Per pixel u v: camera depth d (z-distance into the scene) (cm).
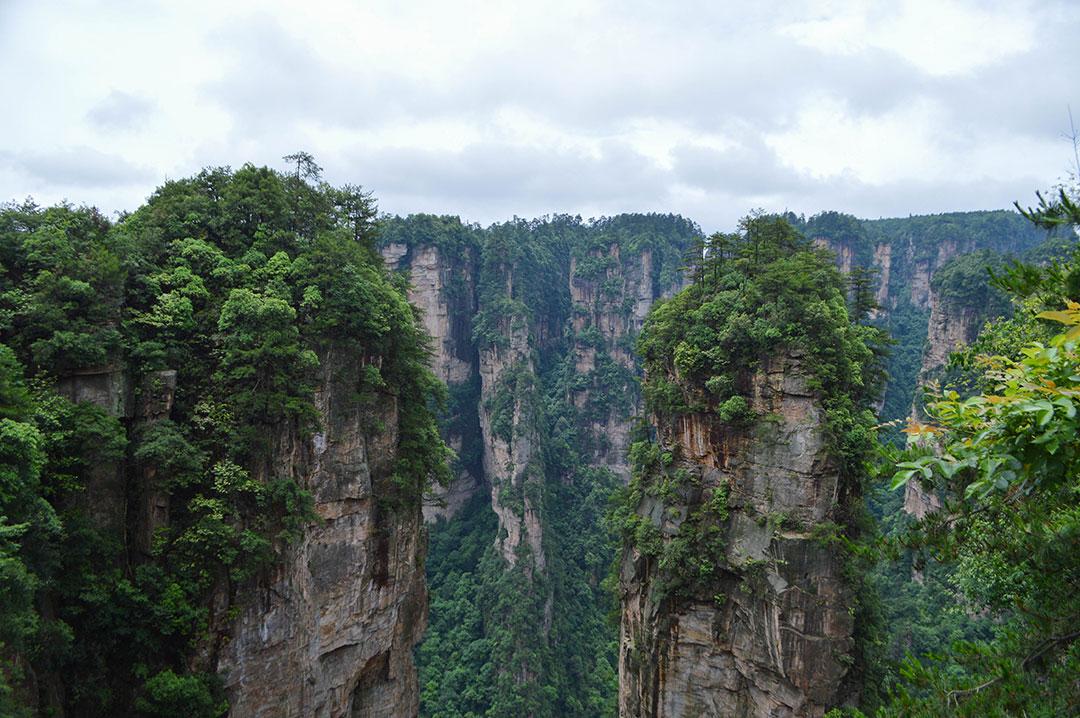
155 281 3350
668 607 3934
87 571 2823
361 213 4634
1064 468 779
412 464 4062
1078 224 1259
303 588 3416
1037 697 883
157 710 2894
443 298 11412
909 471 829
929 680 1021
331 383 3591
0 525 2119
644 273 13550
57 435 2766
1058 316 739
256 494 3222
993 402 779
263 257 3669
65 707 2767
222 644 3125
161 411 3195
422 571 4397
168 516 3127
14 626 2134
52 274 2966
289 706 3394
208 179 4062
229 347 3328
